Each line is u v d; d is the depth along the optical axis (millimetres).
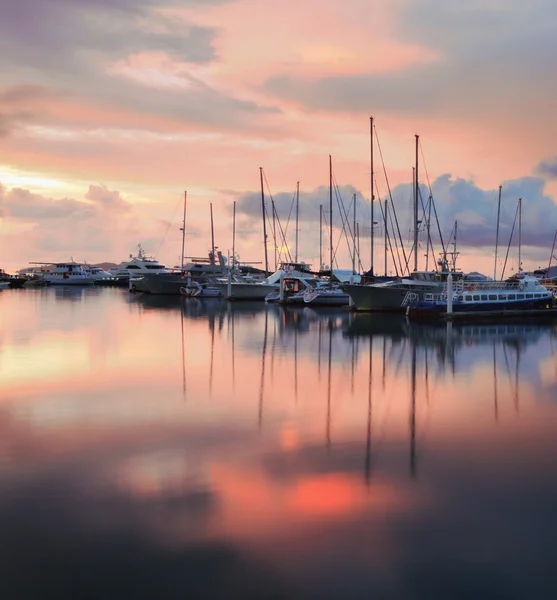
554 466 11383
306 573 7582
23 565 7707
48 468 11102
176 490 10078
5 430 13641
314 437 13297
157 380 19984
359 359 25172
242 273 95750
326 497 9828
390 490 10156
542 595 7152
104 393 17750
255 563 7793
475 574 7578
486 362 24469
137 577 7469
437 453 12172
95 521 8883
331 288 64938
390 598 7098
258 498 9773
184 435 13352
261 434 13484
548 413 15641
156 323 42031
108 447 12406
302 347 29062
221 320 45156
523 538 8484
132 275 109312
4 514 9117
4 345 28688
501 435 13516
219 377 20656
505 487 10305
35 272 145000
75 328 37656
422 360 24953
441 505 9555
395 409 16062
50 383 19219
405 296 51656
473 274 72438
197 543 8273
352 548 8172
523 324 42000
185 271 90125
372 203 62375
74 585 7305
